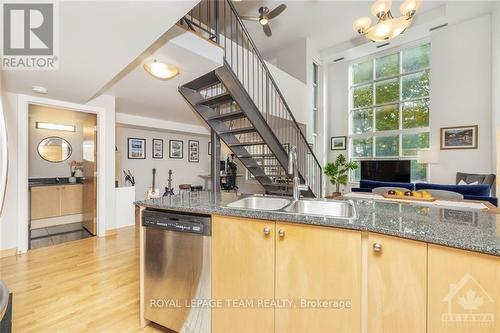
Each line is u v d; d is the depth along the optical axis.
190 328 1.54
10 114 3.04
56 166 4.92
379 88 6.52
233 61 3.95
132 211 4.41
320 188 5.52
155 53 2.40
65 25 1.62
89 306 1.96
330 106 7.25
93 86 2.82
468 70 5.10
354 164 6.20
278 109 4.89
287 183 4.01
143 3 1.43
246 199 1.97
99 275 2.50
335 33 5.73
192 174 7.63
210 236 1.49
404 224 1.15
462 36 5.14
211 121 3.45
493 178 4.50
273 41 6.04
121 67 2.29
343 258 1.16
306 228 1.24
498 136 4.29
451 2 4.59
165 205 1.66
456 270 0.94
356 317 1.14
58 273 2.54
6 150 1.13
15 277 2.44
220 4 4.38
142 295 1.74
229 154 7.82
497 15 4.57
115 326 1.74
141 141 6.43
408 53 6.04
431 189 3.42
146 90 3.52
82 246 3.36
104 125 3.83
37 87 2.85
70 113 4.50
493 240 0.94
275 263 1.31
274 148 3.61
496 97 4.60
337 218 1.24
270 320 1.32
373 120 6.64
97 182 3.81
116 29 1.68
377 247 1.09
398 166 5.70
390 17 3.00
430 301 0.99
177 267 1.58
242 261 1.39
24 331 1.67
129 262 2.83
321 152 7.11
